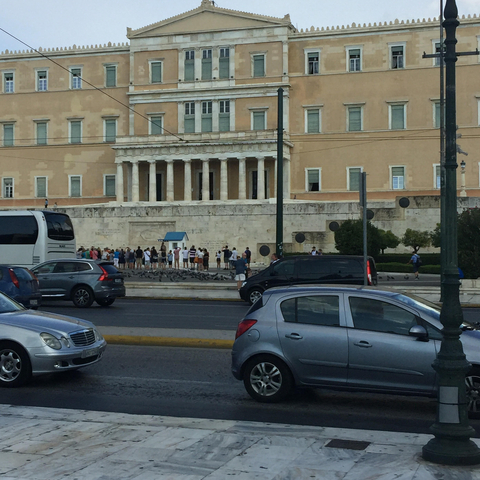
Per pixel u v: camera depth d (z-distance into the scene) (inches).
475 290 1284.4
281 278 1082.7
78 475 313.3
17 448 355.9
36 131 3538.4
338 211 2630.4
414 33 3088.1
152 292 1417.3
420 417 453.1
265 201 2844.5
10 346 540.1
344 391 476.7
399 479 304.7
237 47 3238.2
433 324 458.3
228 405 482.6
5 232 1481.3
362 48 3147.1
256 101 3208.7
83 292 1157.7
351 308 477.1
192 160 3213.6
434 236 2176.4
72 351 545.0
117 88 3440.0
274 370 484.1
